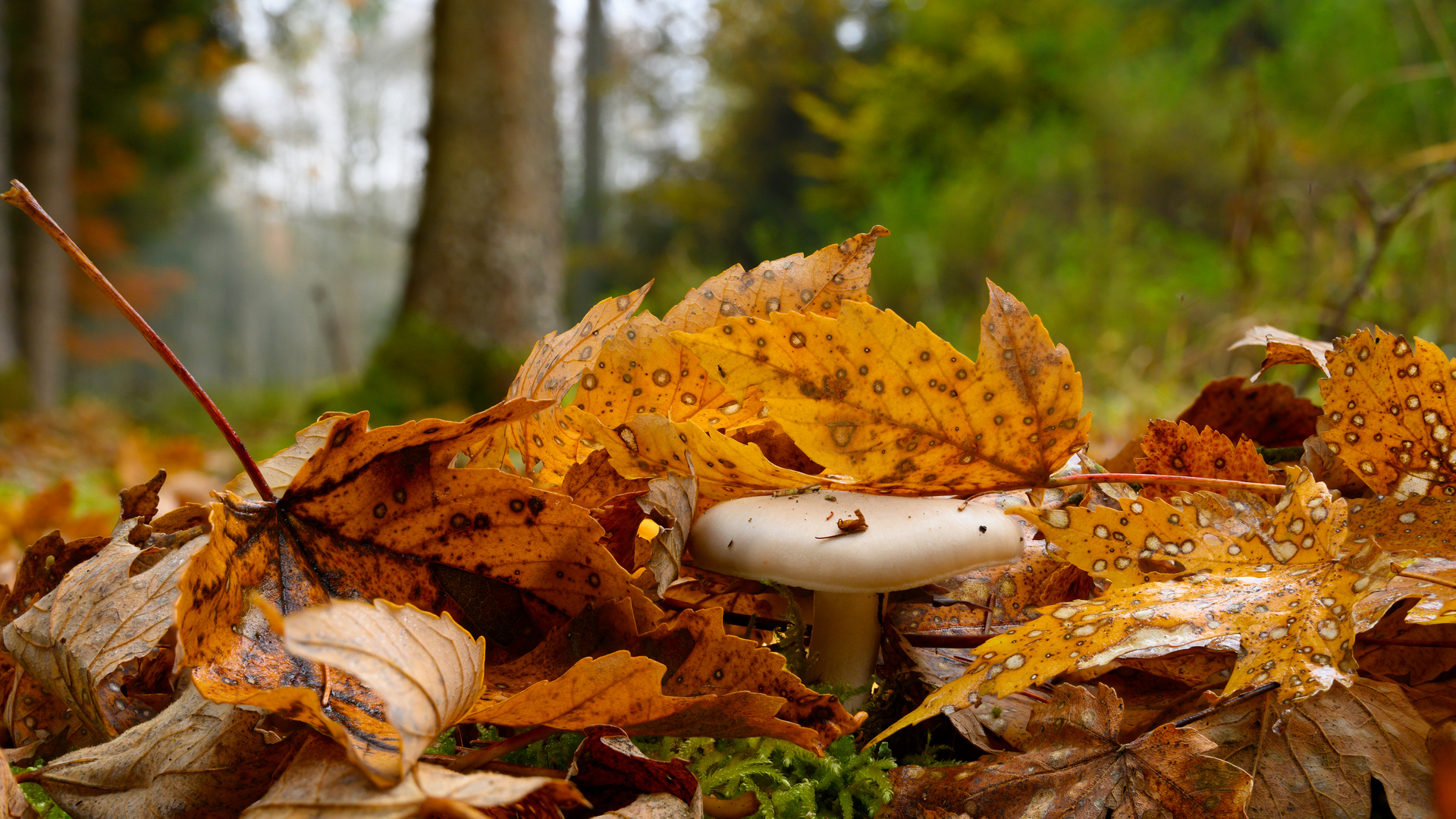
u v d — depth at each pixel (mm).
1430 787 282
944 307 2137
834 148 4637
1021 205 2236
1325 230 1156
